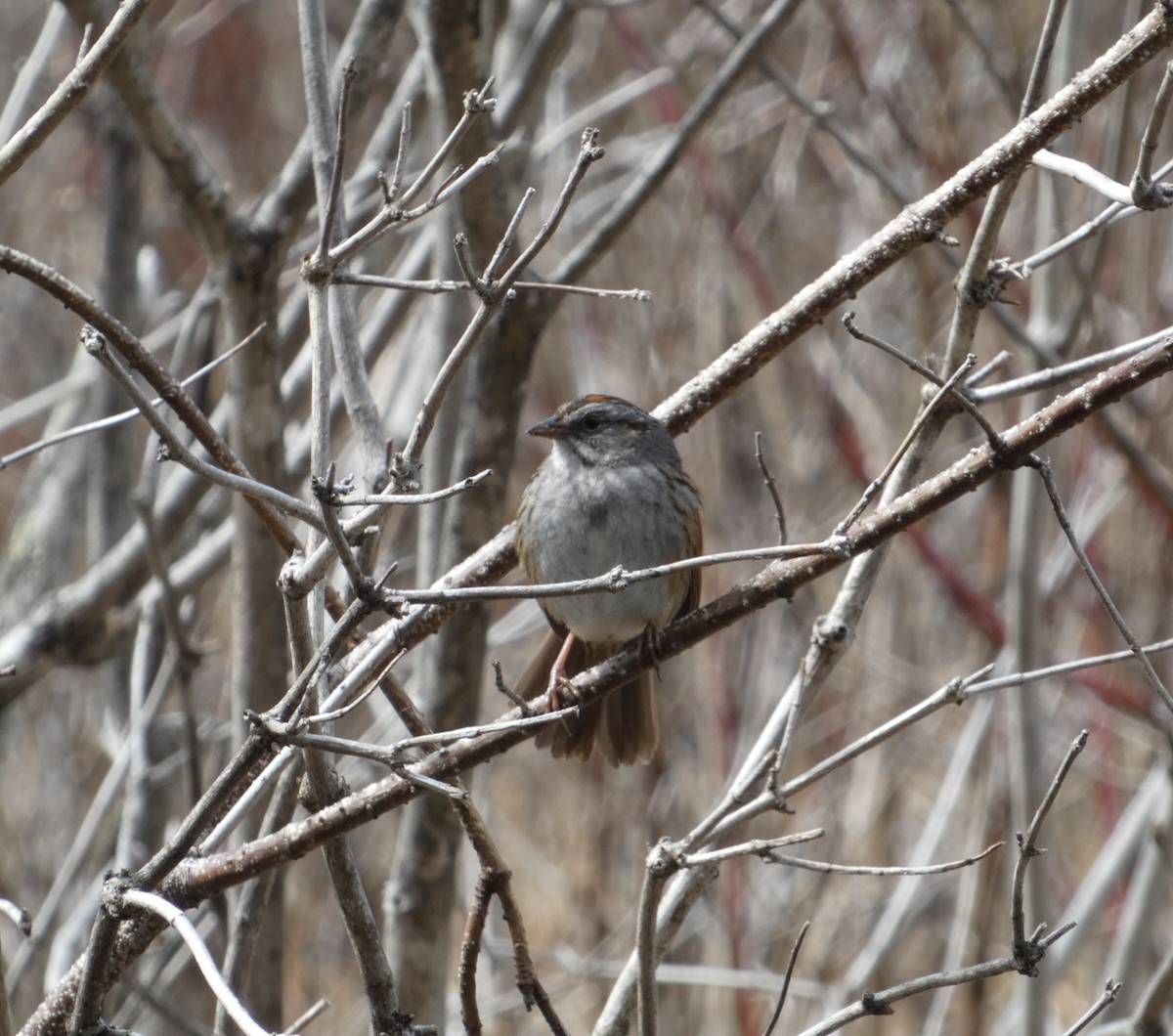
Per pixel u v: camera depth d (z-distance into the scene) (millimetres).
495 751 5719
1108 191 5441
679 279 12773
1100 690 10977
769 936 12312
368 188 10898
